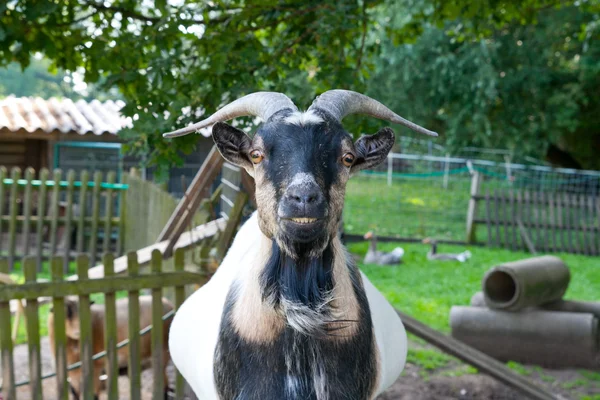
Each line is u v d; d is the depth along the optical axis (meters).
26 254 10.57
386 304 3.61
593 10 8.00
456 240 15.07
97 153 13.27
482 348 7.20
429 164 19.06
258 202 2.55
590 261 13.60
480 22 7.46
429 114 17.06
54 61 5.76
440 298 9.62
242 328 2.66
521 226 14.52
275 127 2.53
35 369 4.62
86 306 4.66
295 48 5.37
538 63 16.55
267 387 2.58
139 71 5.20
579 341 6.87
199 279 4.84
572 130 16.66
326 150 2.49
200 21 5.30
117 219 11.10
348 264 2.84
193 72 4.93
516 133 16.66
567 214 14.55
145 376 6.27
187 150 4.84
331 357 2.59
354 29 5.14
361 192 17.19
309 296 2.55
